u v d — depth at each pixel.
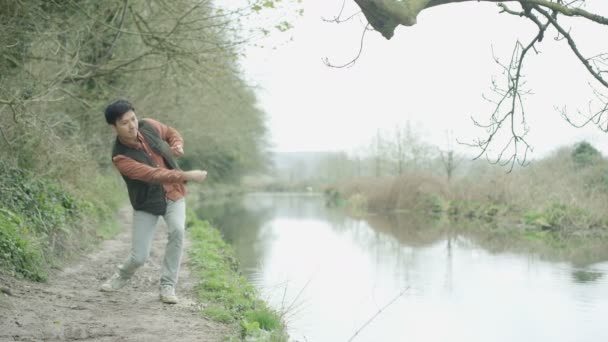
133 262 6.36
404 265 14.60
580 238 21.34
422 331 8.32
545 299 10.66
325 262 14.73
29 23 9.16
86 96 13.16
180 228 6.20
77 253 9.84
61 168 11.40
